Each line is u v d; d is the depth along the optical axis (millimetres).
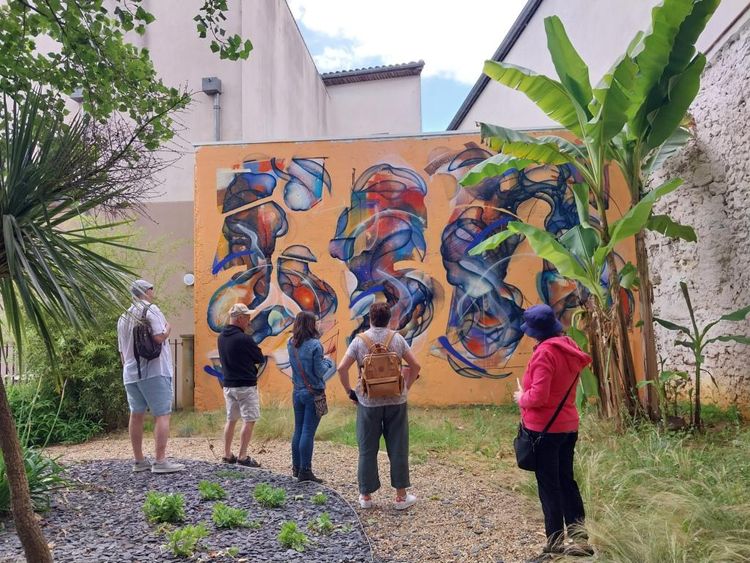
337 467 6605
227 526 4496
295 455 5918
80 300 2934
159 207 12805
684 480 5137
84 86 5316
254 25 13859
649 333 7711
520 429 4285
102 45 5270
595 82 12398
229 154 10969
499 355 10484
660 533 3969
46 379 8844
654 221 7863
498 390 10445
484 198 10672
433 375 10516
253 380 6465
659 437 6293
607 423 7355
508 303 10547
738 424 7348
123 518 4590
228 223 10875
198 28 5254
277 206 10859
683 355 9609
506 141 7547
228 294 10789
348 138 10852
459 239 10656
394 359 5195
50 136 3168
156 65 12992
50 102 4070
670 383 8773
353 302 10664
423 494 5707
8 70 5070
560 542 4148
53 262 3010
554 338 4180
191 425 9008
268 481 5719
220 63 12859
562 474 4316
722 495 4617
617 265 10641
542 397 4012
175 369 11047
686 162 9469
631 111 7156
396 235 10719
